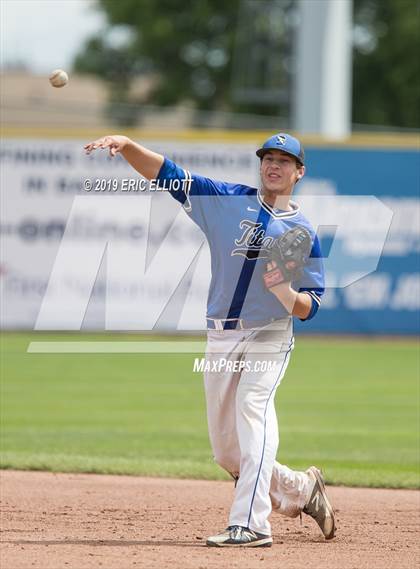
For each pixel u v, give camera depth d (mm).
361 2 108750
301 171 14062
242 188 14133
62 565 12617
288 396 31688
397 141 44750
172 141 43969
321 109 56219
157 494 18641
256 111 107812
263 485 13750
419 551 14234
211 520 16328
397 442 24656
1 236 44219
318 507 14633
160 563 12750
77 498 18047
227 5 113750
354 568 12977
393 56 105625
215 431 14305
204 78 117375
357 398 31328
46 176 43969
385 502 18438
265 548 13867
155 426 26438
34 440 24266
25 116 104250
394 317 45469
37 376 35469
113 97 123750
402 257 45156
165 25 113812
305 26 56219
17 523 15703
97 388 32906
